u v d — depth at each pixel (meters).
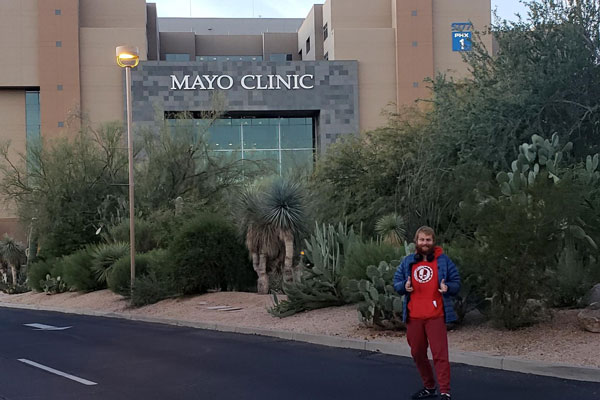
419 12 62.66
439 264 8.34
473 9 63.00
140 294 23.31
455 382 9.72
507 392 9.00
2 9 62.12
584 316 11.34
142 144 38.88
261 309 19.06
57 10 62.34
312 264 19.28
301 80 62.41
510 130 18.06
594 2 18.84
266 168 38.34
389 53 63.38
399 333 13.73
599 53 18.36
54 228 34.75
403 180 24.38
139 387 10.25
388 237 21.72
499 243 11.87
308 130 65.12
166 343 15.25
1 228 60.25
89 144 37.41
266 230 22.41
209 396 9.48
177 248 23.22
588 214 14.74
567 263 14.02
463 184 17.52
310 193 25.20
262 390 9.77
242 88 62.00
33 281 33.59
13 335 17.83
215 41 75.12
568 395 8.70
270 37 75.75
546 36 19.17
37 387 10.44
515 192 13.45
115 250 28.62
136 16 64.56
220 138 63.88
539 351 10.84
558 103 18.11
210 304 21.14
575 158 17.80
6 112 62.94
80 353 14.05
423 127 24.16
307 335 14.63
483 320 13.38
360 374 10.73
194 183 36.91
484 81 20.16
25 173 37.44
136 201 35.16
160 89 61.62
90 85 62.03
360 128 62.62
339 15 64.81
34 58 62.03
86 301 26.98
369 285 14.16
